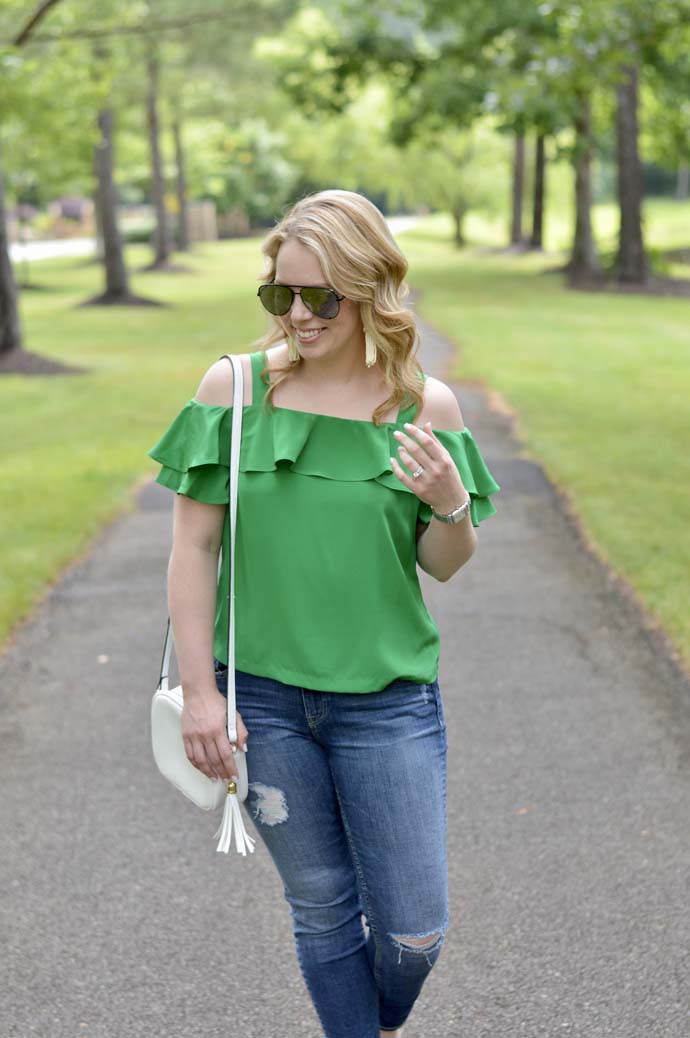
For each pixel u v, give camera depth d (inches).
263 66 1337.4
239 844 89.6
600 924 132.3
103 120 1226.6
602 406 502.9
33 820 162.6
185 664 89.4
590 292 1203.2
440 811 90.6
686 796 162.9
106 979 125.4
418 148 2159.2
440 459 84.1
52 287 1549.0
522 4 991.0
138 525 339.6
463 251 2085.4
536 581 268.4
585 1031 114.0
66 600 267.1
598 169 3326.8
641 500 332.5
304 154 2559.1
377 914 90.7
